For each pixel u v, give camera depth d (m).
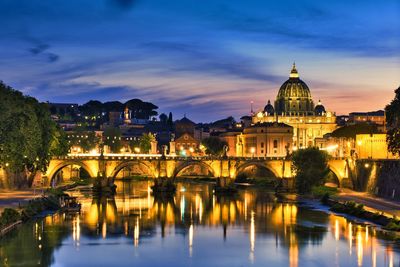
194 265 142.38
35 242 160.62
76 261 143.88
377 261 144.12
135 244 162.25
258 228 186.12
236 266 141.62
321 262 144.12
